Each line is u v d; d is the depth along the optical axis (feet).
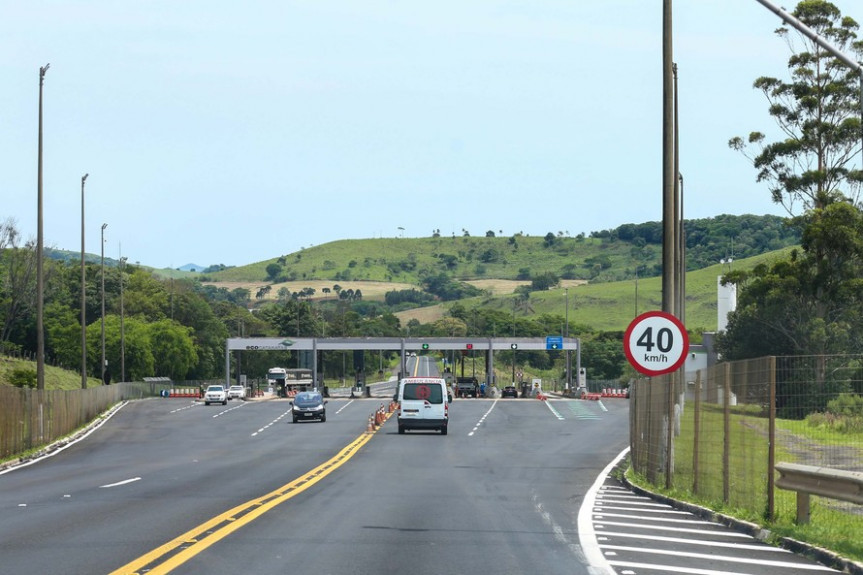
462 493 121.80
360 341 606.14
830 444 80.74
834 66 415.23
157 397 585.22
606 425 328.49
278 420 366.63
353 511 98.94
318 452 213.05
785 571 64.49
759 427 90.99
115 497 114.11
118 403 472.03
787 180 417.90
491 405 471.62
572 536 81.35
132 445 254.06
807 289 399.44
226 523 87.56
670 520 93.76
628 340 117.08
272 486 129.39
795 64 422.41
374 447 226.99
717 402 106.93
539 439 261.65
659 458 128.57
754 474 91.91
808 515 82.74
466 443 243.40
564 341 610.65
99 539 77.30
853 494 72.74
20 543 75.25
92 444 259.39
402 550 72.54
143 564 64.85
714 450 107.86
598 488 132.26
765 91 426.92
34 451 220.02
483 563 66.69
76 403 312.29
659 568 65.05
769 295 403.13
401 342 608.19
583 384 615.98
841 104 413.18
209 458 198.70
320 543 75.66
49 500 111.65
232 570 62.90
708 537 81.30
